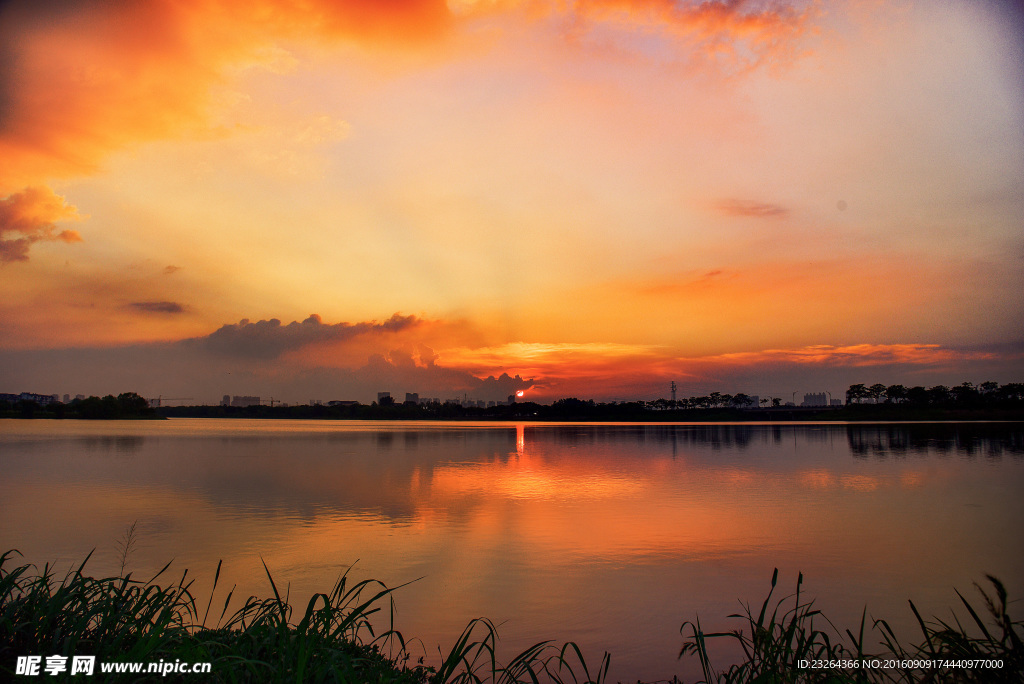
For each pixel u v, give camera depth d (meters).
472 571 14.82
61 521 20.78
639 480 33.25
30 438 72.44
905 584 14.11
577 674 9.21
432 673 7.54
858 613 12.29
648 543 17.91
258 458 46.25
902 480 33.06
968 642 4.59
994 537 18.89
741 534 19.31
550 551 16.92
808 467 40.00
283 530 19.47
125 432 92.56
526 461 44.66
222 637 4.95
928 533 19.55
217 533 18.97
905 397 178.75
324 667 4.27
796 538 18.77
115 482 31.47
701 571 15.02
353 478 33.72
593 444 65.19
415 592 13.22
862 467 39.78
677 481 32.81
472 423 181.75
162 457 46.41
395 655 9.66
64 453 49.41
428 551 16.78
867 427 108.50
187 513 22.53
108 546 17.12
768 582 14.23
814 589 13.73
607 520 21.50
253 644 4.57
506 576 14.45
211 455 48.72
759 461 44.28
